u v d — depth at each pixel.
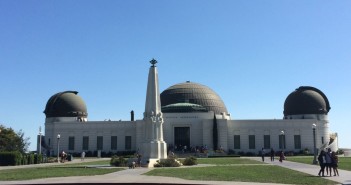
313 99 103.19
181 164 48.34
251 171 36.12
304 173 34.75
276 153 94.69
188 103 104.31
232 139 98.31
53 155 98.31
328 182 26.61
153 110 52.50
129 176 30.02
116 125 99.50
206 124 97.38
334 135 99.56
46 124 103.50
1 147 81.06
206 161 60.19
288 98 107.38
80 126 100.12
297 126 98.81
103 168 42.53
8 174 32.81
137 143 96.75
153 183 23.92
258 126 98.69
